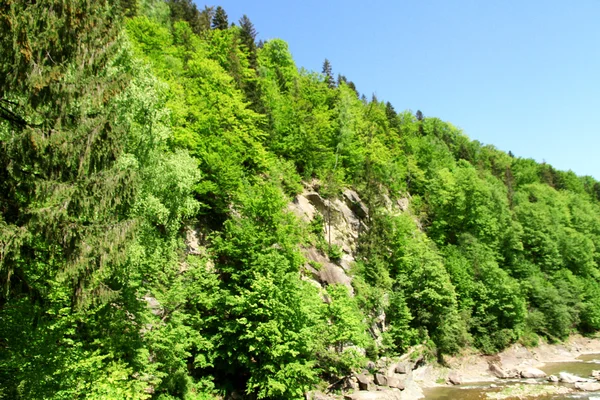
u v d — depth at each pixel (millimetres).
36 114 10547
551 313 54094
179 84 31203
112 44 11789
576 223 85812
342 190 46156
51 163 10016
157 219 18266
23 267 11820
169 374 19234
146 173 17188
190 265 24000
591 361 46031
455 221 60531
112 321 15133
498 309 47344
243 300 21781
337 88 76812
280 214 27500
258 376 21500
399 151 71688
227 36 49594
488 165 110375
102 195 10445
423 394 31438
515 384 35125
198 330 22359
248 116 35281
